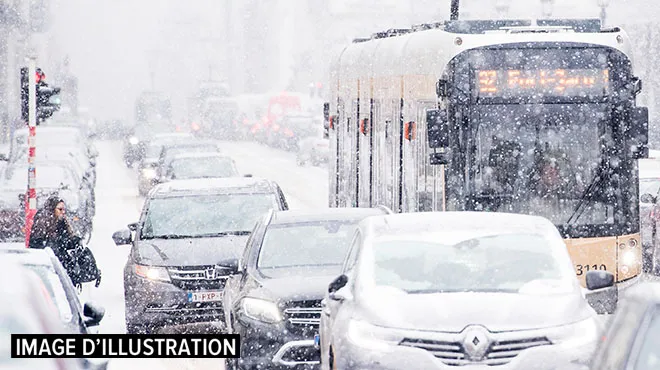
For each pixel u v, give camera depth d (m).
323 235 37.28
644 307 18.08
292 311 33.31
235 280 37.47
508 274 28.45
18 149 84.00
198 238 46.59
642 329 17.83
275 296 33.50
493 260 28.89
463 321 26.42
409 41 48.44
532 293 27.73
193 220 47.94
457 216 31.03
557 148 42.66
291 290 33.59
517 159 42.59
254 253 36.56
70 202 75.00
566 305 27.22
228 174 94.12
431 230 30.00
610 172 42.47
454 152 42.53
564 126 42.69
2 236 72.00
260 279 34.81
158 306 44.25
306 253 36.44
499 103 42.78
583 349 26.44
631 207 42.31
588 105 42.75
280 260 36.25
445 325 26.38
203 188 49.66
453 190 42.47
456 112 42.66
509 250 29.30
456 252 29.19
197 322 44.56
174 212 48.31
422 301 27.16
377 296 27.55
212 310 44.41
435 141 41.81
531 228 30.16
